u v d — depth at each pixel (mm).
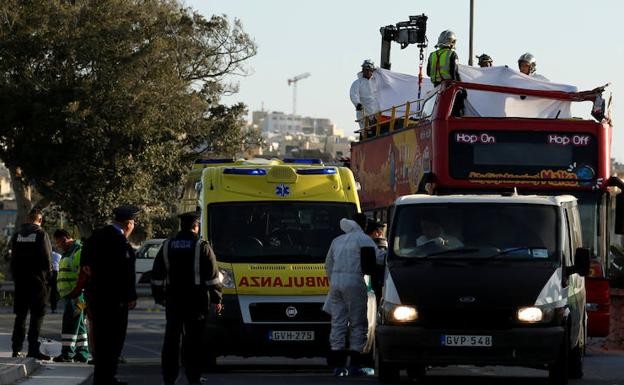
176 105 150500
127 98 147125
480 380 43594
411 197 42625
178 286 38594
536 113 57312
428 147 56188
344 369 44562
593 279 56594
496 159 55312
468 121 55406
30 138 148375
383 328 39312
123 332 38719
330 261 44312
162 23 152000
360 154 70375
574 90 58000
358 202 48406
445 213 41719
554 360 38844
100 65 147250
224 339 45781
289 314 45938
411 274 40031
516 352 38719
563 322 39312
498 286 39281
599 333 57094
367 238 44094
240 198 47719
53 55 149250
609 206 56344
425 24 73500
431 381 42875
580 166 55406
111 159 149375
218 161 67562
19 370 41750
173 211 178000
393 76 71125
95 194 150500
